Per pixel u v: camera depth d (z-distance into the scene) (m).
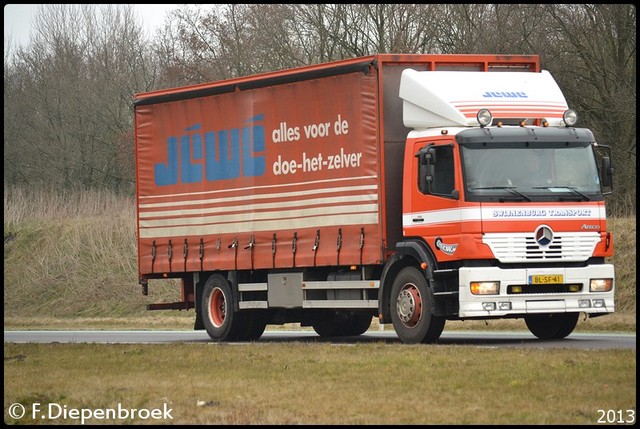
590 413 20.89
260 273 44.56
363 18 92.38
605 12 78.62
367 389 24.81
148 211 48.09
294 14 94.50
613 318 50.44
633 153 76.12
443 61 39.41
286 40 94.88
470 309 35.44
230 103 44.62
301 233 41.50
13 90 121.19
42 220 94.81
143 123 48.34
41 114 120.62
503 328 50.34
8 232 93.44
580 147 37.16
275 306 43.31
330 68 40.28
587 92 80.19
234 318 45.09
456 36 86.69
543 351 30.59
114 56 122.88
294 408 22.48
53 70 122.50
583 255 36.53
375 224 38.56
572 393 22.98
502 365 27.69
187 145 46.47
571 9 80.62
